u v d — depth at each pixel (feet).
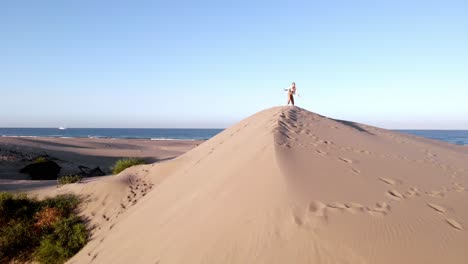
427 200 16.58
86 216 33.71
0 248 29.12
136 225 25.05
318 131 35.24
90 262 23.31
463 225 13.69
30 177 75.25
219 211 16.60
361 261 11.15
